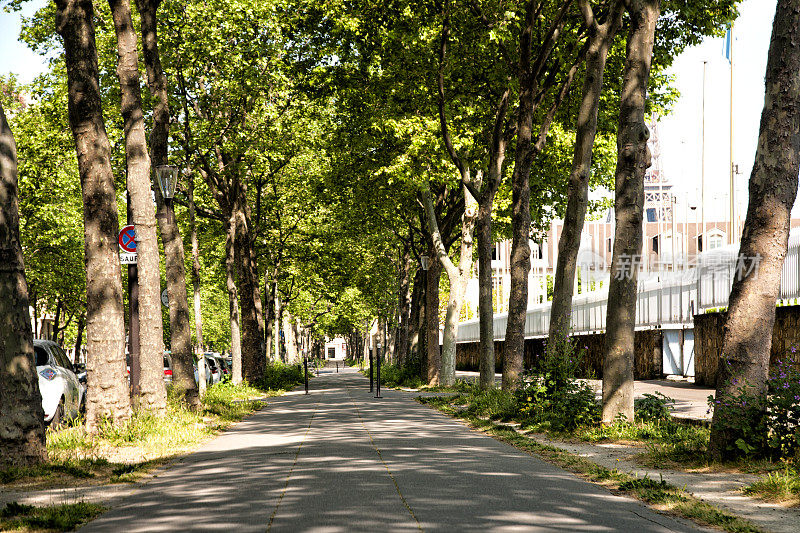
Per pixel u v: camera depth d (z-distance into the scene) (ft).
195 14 83.66
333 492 26.81
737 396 33.63
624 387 48.21
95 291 44.24
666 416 48.83
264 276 155.94
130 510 24.67
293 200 132.77
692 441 39.11
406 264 157.58
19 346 33.60
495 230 120.47
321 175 120.57
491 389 72.08
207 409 62.85
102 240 43.93
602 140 90.33
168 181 60.39
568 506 24.68
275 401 89.15
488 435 47.57
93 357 44.19
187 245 130.11
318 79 91.71
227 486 28.60
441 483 28.78
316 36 88.48
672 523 22.44
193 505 24.99
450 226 121.80
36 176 115.03
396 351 208.03
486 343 76.13
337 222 138.51
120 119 90.74
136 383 53.57
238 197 104.83
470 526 21.40
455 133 87.45
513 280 69.41
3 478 30.81
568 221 58.13
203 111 95.35
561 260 58.34
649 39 46.80
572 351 55.72
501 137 75.82
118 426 44.01
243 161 94.79
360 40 84.48
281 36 89.71
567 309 57.98
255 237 122.21
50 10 92.79
